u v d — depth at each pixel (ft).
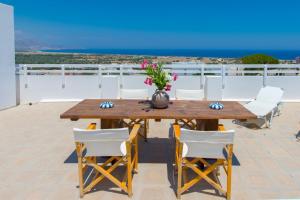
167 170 13.25
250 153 15.33
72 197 10.96
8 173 12.94
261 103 21.40
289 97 30.01
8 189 11.56
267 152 15.48
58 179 12.38
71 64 30.07
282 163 14.05
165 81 14.01
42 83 29.96
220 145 10.35
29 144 16.78
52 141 17.33
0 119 22.79
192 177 12.52
